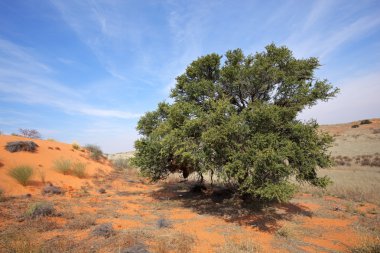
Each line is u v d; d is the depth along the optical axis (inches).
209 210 458.9
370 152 1481.3
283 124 403.9
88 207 426.3
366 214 454.9
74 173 647.1
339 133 2373.3
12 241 254.1
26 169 514.0
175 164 544.7
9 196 436.5
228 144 381.1
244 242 293.6
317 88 443.8
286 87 437.1
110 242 265.3
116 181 718.5
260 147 363.6
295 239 328.5
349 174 947.3
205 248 273.4
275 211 462.0
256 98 471.5
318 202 542.9
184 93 539.8
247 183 359.6
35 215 339.0
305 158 397.4
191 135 416.2
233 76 457.1
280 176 365.1
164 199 543.5
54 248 243.0
